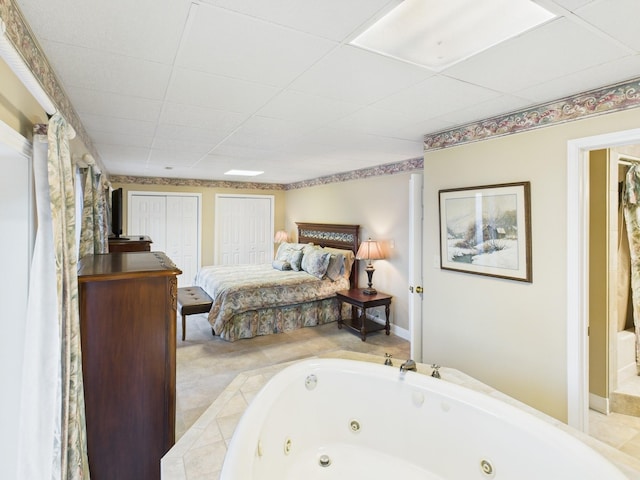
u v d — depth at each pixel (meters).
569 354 2.30
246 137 3.38
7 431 1.47
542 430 1.74
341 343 4.47
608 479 1.45
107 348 1.93
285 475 2.08
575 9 1.31
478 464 1.95
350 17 1.37
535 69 1.85
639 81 1.96
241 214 7.57
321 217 6.50
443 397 2.10
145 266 2.18
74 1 1.27
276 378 2.27
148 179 6.68
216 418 2.00
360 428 2.37
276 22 1.41
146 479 2.03
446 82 2.02
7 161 1.41
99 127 3.02
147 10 1.33
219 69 1.85
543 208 2.41
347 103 2.38
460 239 2.95
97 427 1.92
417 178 3.32
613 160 3.03
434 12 1.34
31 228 1.45
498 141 2.67
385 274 4.97
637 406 2.90
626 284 3.54
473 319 2.88
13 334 1.45
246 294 4.63
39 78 1.61
